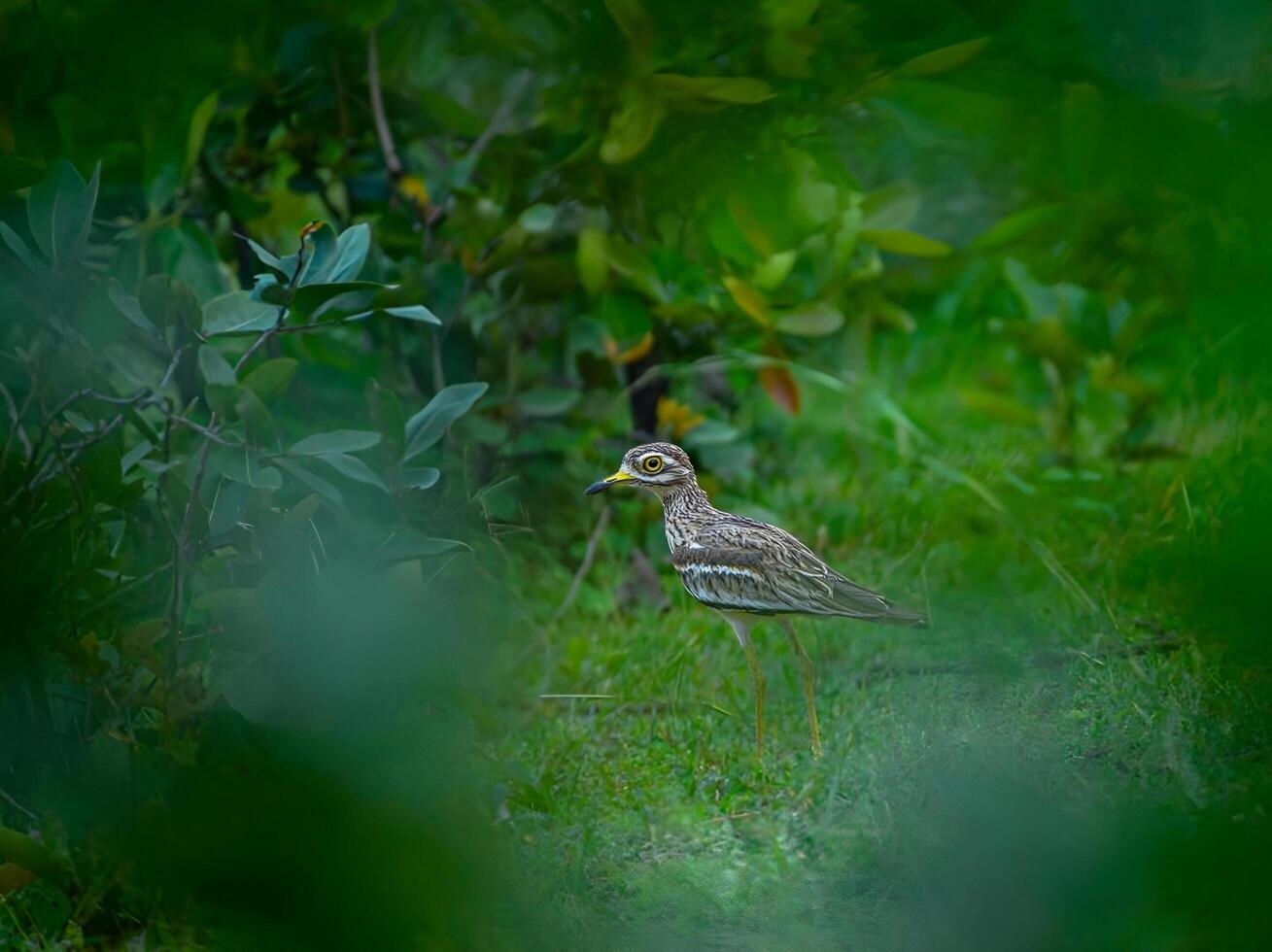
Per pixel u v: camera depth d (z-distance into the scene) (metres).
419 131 15.66
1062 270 13.03
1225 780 8.27
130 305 9.38
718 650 13.45
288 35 13.30
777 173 12.51
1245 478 5.43
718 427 16.06
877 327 18.81
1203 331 6.00
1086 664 10.73
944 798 6.43
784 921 8.45
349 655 7.77
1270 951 4.68
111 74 9.10
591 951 8.21
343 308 13.51
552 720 11.95
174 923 7.27
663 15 9.77
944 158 14.37
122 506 9.26
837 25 8.58
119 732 8.64
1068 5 6.50
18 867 8.27
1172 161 6.09
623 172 13.77
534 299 15.52
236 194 14.49
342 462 9.23
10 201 10.41
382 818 6.05
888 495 16.39
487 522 10.43
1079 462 16.73
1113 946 5.11
